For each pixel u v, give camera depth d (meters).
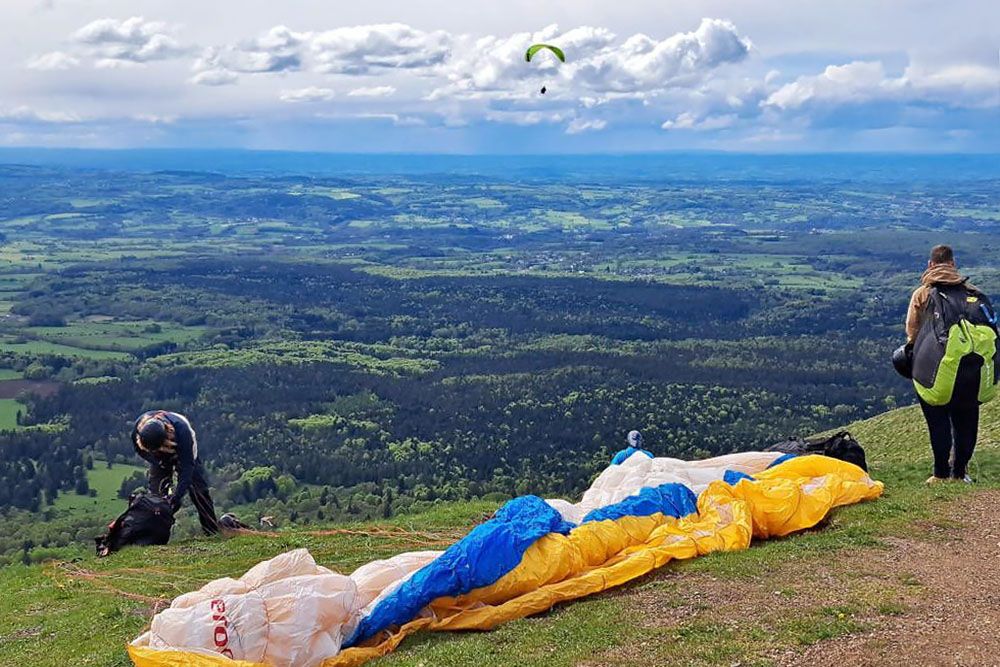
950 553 10.75
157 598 12.97
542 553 9.82
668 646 8.08
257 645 8.40
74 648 10.80
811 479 13.61
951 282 14.65
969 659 7.52
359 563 14.05
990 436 23.77
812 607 8.82
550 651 8.26
